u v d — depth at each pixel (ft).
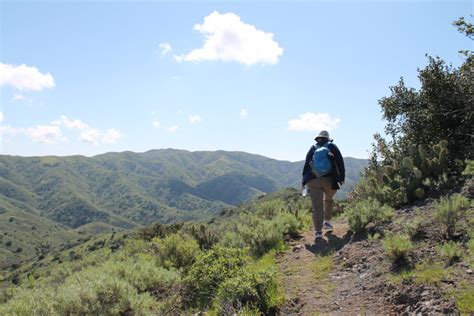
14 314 17.34
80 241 520.01
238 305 16.53
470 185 24.18
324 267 20.85
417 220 20.75
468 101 33.14
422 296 14.70
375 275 17.95
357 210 25.39
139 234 44.65
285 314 16.38
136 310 18.43
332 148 27.02
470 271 15.17
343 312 15.48
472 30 31.83
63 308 17.33
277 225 29.37
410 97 39.19
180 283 22.36
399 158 35.76
